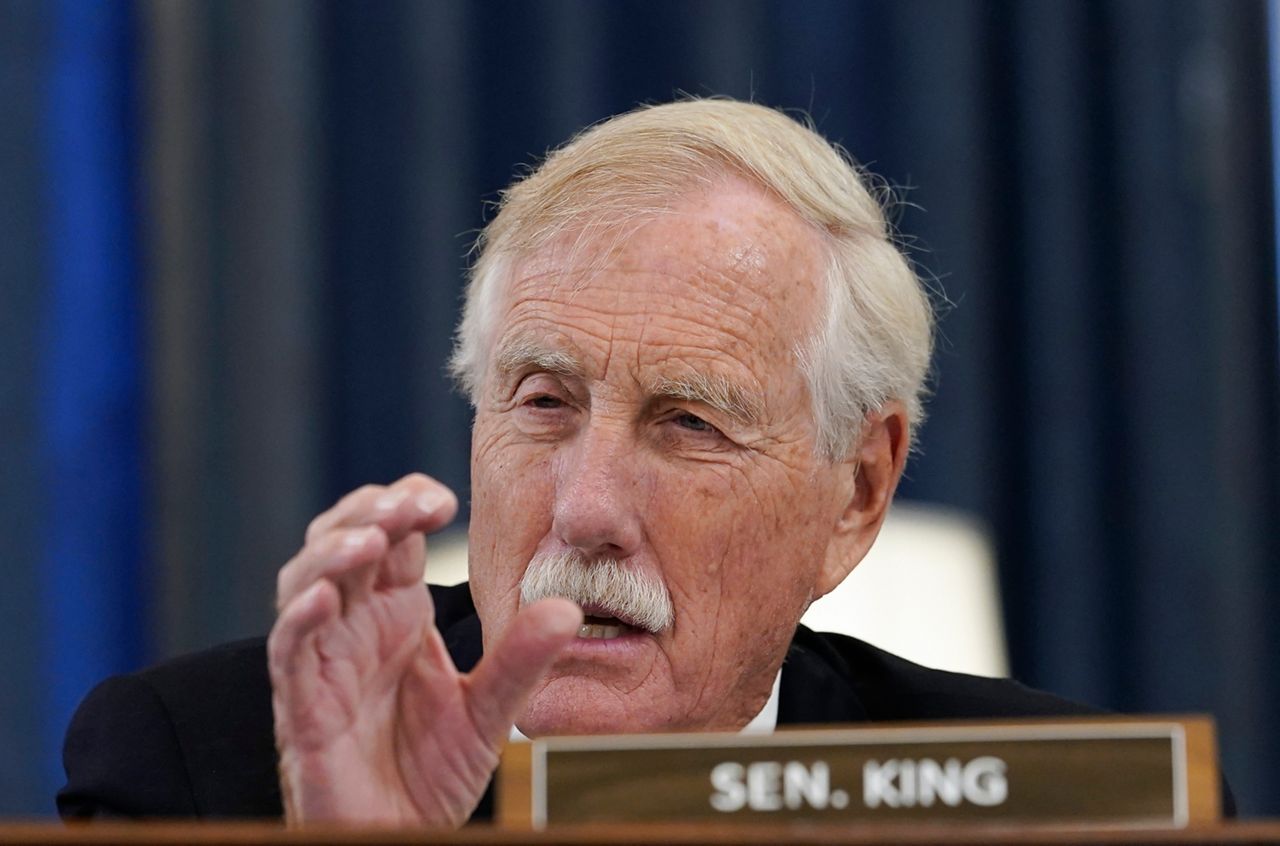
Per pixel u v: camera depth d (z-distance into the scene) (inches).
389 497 120.6
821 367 186.2
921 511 344.8
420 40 344.5
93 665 327.6
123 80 334.6
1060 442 357.7
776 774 99.2
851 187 199.0
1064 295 359.6
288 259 333.1
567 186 185.0
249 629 327.6
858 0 358.9
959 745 99.3
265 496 329.4
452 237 344.5
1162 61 362.3
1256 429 361.1
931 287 353.1
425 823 127.9
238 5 335.6
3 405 326.6
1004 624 353.4
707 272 179.8
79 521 328.5
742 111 196.4
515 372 181.3
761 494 179.9
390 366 341.1
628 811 99.1
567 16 351.3
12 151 329.1
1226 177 362.3
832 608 313.3
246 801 178.4
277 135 333.7
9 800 320.8
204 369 330.6
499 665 128.0
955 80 356.8
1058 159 360.8
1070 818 97.7
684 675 177.3
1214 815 97.8
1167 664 353.7
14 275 328.2
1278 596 359.3
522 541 178.2
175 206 331.3
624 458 175.3
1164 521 356.5
